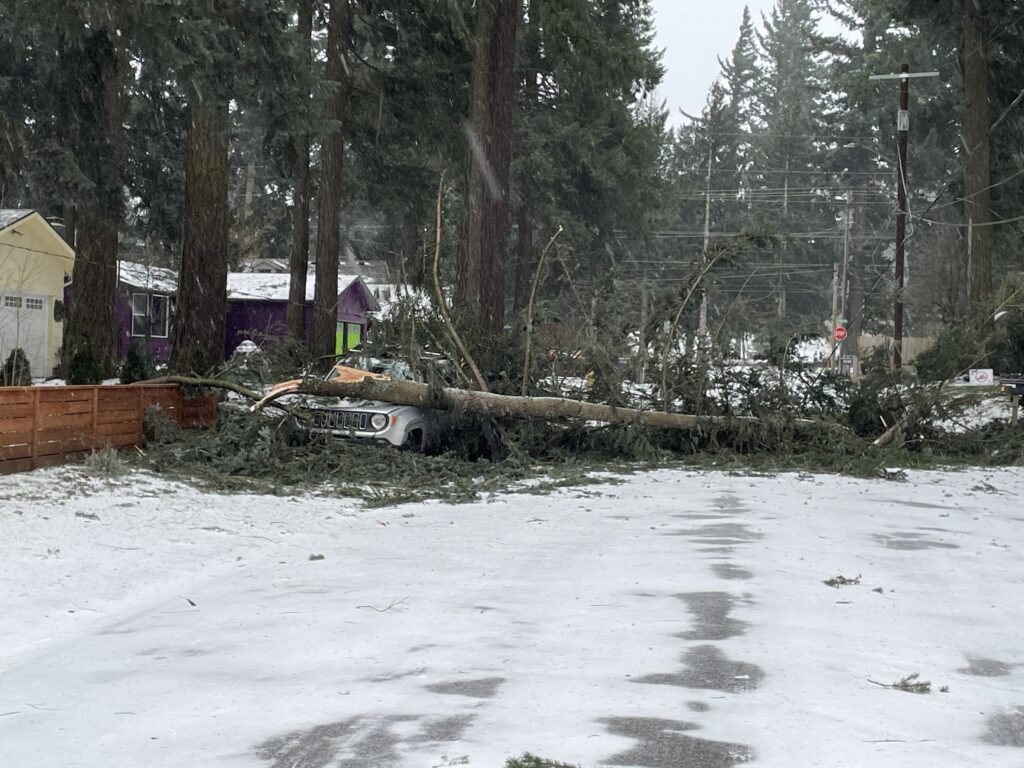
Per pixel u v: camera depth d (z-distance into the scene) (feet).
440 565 30.45
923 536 37.50
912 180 205.46
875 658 20.33
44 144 65.82
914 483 57.36
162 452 51.39
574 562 30.86
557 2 96.17
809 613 24.11
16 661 20.51
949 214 196.95
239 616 23.85
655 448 64.69
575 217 185.88
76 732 16.02
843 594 26.48
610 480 54.75
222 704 17.26
